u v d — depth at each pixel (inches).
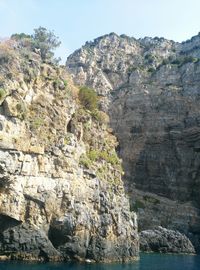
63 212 2009.1
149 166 4042.8
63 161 2060.8
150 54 4921.3
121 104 4308.6
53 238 1972.2
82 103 2534.5
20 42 2482.8
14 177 1845.5
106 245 2146.9
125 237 2301.9
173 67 4421.8
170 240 3134.8
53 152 2032.5
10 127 1875.0
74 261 1999.3
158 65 4719.5
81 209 2068.2
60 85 2251.5
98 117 2524.6
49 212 1947.6
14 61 2065.7
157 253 2997.0
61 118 2162.9
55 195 1991.9
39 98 2117.4
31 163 1925.4
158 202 3850.9
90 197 2171.5
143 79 4493.1
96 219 2146.9
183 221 3708.2
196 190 3941.9
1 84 1929.1
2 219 1820.9
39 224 1899.6
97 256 2096.5
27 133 1948.8
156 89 4264.3
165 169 4015.8
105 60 4835.1
